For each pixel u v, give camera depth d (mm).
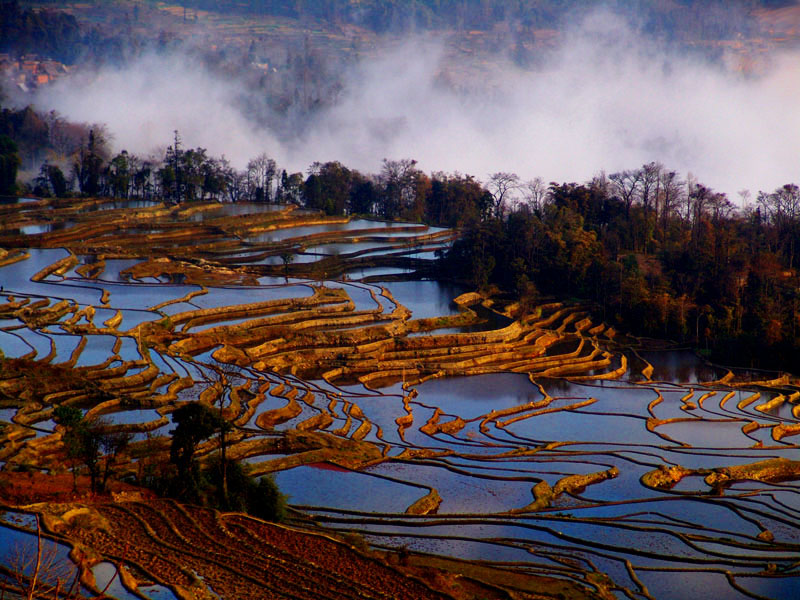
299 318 145750
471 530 72938
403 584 53906
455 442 99375
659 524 77188
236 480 69875
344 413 105812
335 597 50656
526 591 59000
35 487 66062
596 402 121062
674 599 62219
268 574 52781
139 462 75938
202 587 48812
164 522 58688
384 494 80375
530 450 98062
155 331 128625
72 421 66875
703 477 92062
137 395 99312
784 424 112750
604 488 87312
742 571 67250
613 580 64500
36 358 107625
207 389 105125
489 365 136875
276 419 99812
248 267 185375
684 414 117062
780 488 89375
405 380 126375
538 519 76562
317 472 85188
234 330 135500
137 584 48219
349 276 190250
